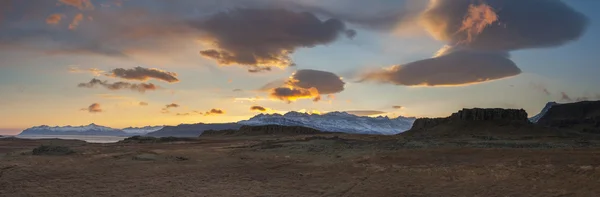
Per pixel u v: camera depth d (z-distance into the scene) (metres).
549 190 25.11
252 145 88.56
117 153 58.62
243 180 34.72
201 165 45.59
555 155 38.75
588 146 60.06
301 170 41.06
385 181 31.86
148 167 42.78
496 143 73.81
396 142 81.06
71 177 35.16
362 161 44.84
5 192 28.22
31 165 41.28
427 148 57.28
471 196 25.31
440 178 31.53
